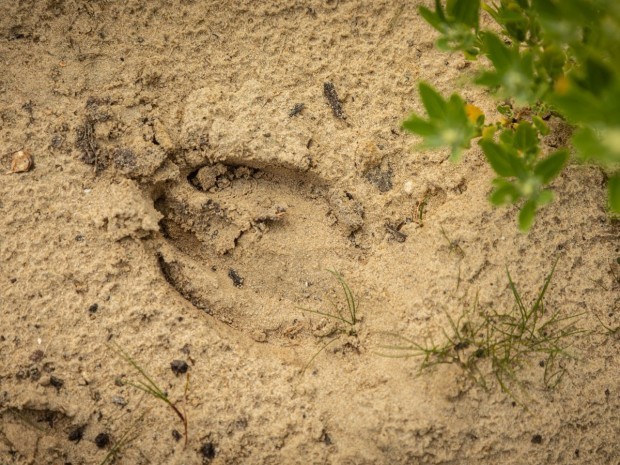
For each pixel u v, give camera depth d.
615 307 0.40
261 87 0.42
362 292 0.41
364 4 0.43
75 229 0.40
